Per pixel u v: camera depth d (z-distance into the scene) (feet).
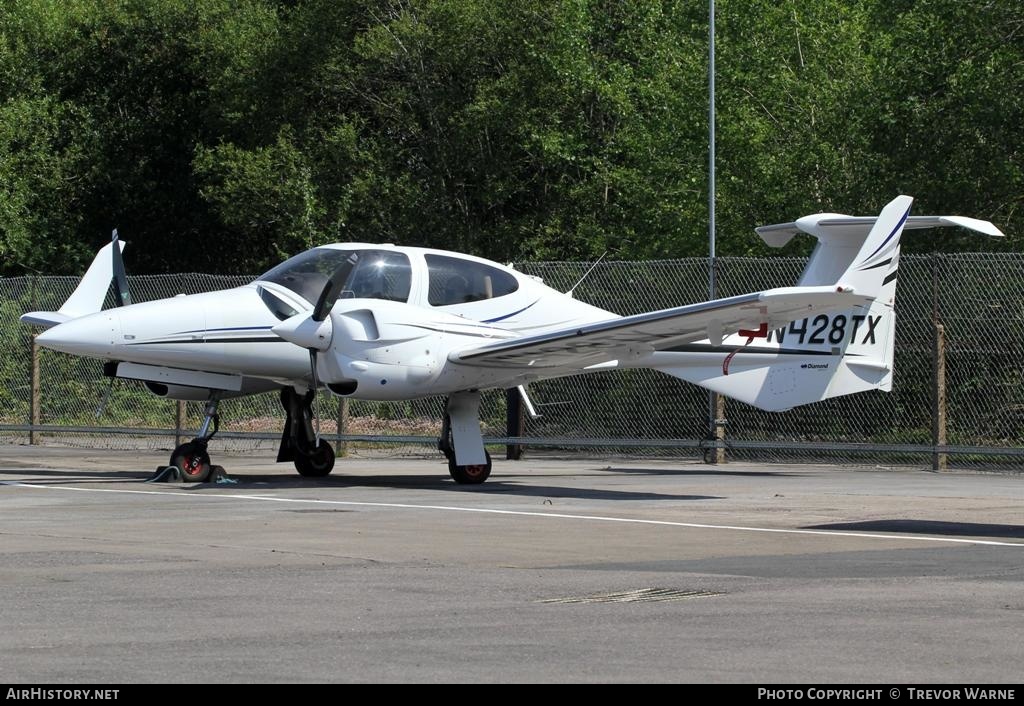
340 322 49.03
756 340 57.52
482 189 122.01
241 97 130.82
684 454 71.41
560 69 110.73
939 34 80.38
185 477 52.44
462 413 53.01
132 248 145.18
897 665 18.74
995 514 40.60
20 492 47.55
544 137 115.24
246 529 35.76
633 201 104.42
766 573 27.63
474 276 53.42
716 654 19.51
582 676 18.06
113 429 71.72
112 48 145.59
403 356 49.52
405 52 122.31
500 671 18.38
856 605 23.61
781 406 57.88
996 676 18.04
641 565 28.94
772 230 58.44
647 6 109.70
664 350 56.65
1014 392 67.05
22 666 18.61
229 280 74.84
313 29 126.41
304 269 53.01
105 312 51.03
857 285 55.62
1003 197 80.53
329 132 129.08
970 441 68.08
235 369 52.26
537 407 74.08
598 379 73.31
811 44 94.63
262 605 23.63
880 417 70.64
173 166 144.87
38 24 143.13
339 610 23.16
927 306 68.95
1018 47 79.56
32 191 135.23
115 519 38.27
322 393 78.13
